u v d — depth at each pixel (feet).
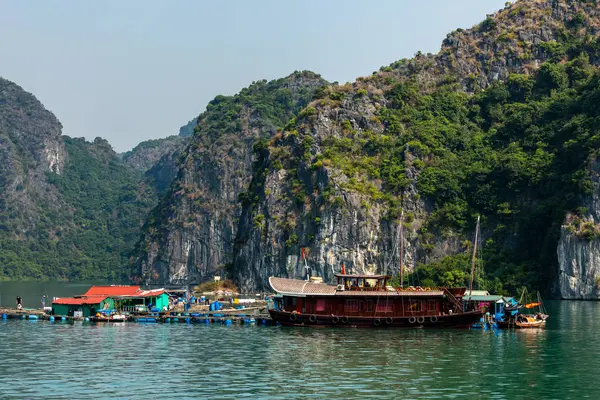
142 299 414.21
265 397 197.47
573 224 580.30
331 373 228.63
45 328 349.00
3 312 404.98
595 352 269.44
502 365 242.58
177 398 196.65
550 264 598.34
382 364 244.01
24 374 228.22
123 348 281.13
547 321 382.83
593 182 586.45
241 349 277.44
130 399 195.62
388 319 343.26
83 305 394.32
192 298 502.79
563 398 197.88
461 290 359.87
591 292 565.53
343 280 361.10
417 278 620.90
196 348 280.72
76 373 229.66
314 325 351.87
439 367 238.68
